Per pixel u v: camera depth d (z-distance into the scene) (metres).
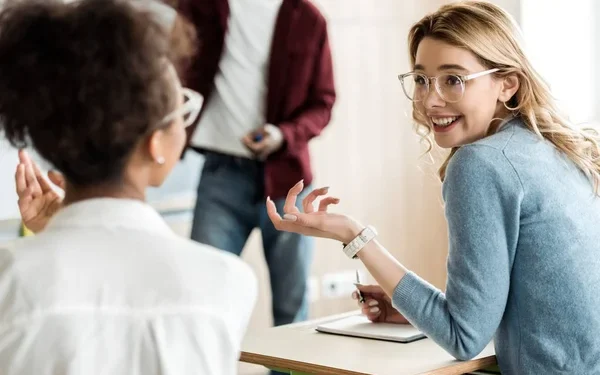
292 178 3.93
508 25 2.26
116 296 1.22
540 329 2.11
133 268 1.24
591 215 2.17
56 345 1.18
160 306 1.22
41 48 1.23
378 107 5.19
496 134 2.21
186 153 4.20
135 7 1.26
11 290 1.21
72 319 1.19
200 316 1.22
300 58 3.96
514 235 2.10
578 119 4.70
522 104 2.25
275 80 3.93
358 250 2.20
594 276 2.12
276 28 3.93
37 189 1.80
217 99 3.95
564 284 2.09
